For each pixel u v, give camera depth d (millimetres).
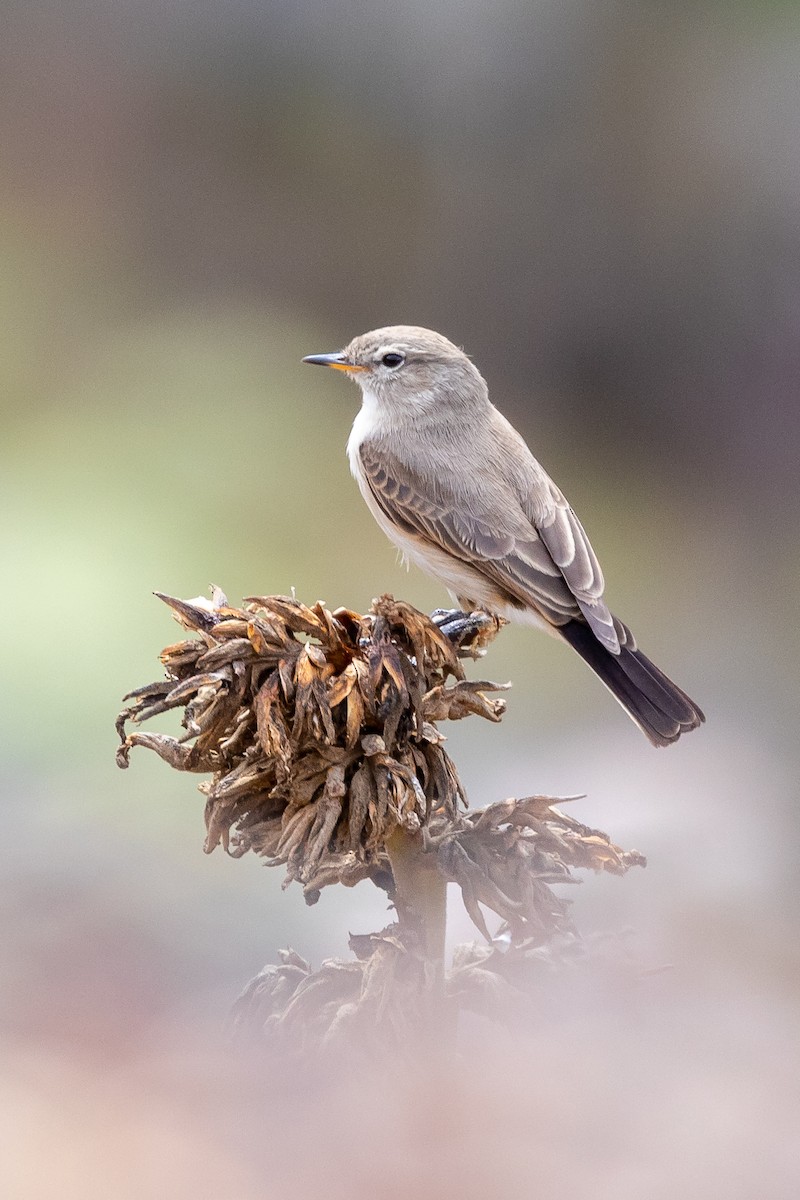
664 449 20266
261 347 18234
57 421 15664
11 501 14016
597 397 21156
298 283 21391
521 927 4973
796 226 20984
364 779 4691
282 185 21953
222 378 16953
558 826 5059
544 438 20625
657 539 18531
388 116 22391
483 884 4906
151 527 14062
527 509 8711
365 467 9211
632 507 19203
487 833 4977
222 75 22203
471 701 4934
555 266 21984
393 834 4875
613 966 5277
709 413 20750
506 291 21953
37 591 12648
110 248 20422
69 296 19078
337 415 17141
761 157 21250
